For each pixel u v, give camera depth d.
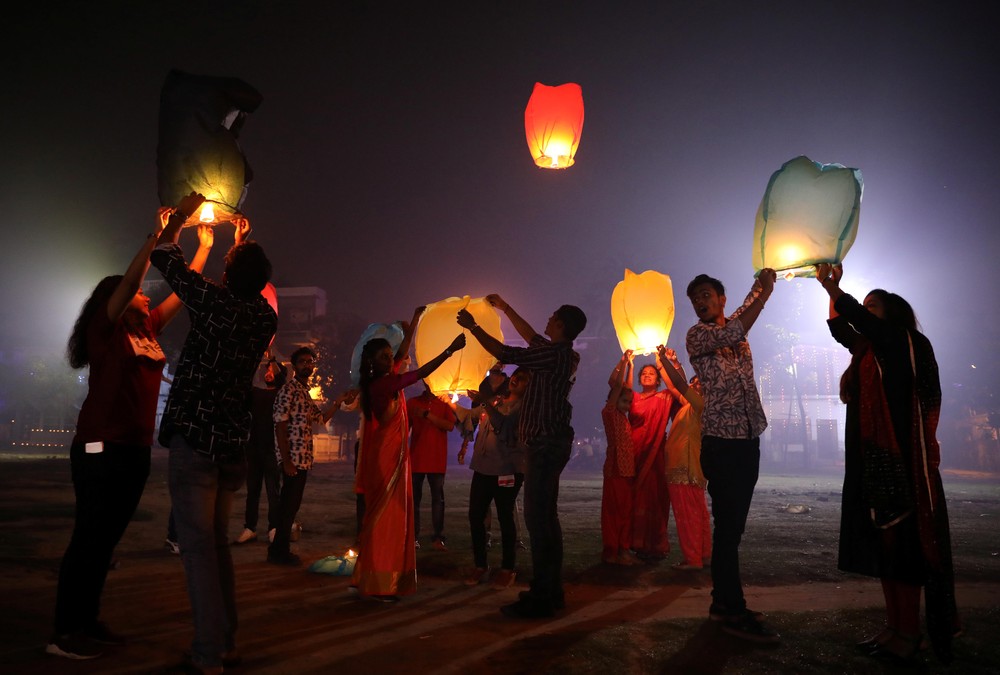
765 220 4.16
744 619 3.78
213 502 3.26
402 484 4.88
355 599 4.86
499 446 5.57
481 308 5.93
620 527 6.23
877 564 3.54
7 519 8.17
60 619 3.33
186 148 4.02
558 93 7.93
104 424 3.44
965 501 14.74
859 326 3.69
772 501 13.55
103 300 3.65
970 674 3.25
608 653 3.48
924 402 3.61
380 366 5.07
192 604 3.14
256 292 3.48
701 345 4.13
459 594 5.13
